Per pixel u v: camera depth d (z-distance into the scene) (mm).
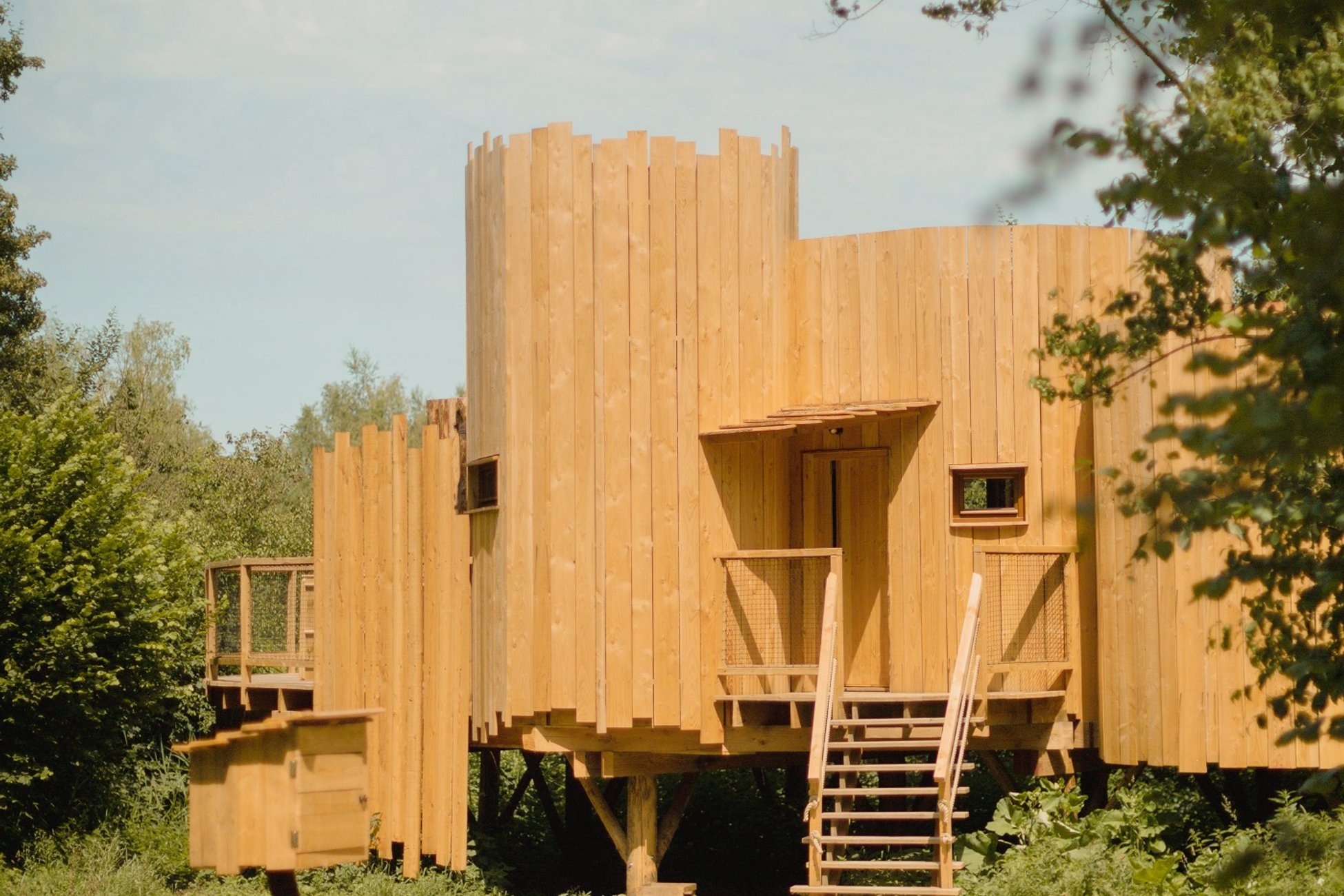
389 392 105688
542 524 21953
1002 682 21938
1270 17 6375
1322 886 14875
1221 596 7785
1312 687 18953
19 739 24484
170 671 28266
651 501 21641
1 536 23969
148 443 57344
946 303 22625
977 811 27406
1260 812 23391
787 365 23344
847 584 23391
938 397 22547
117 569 25578
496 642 22438
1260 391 5629
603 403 21781
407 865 23344
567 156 22219
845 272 23203
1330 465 8734
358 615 25266
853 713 20922
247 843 12320
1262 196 7582
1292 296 7805
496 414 22766
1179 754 20516
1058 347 12094
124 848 24734
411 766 23578
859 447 23156
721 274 22156
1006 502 23328
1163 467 20422
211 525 39844
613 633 21453
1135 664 20953
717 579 21656
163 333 82188
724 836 28453
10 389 49438
